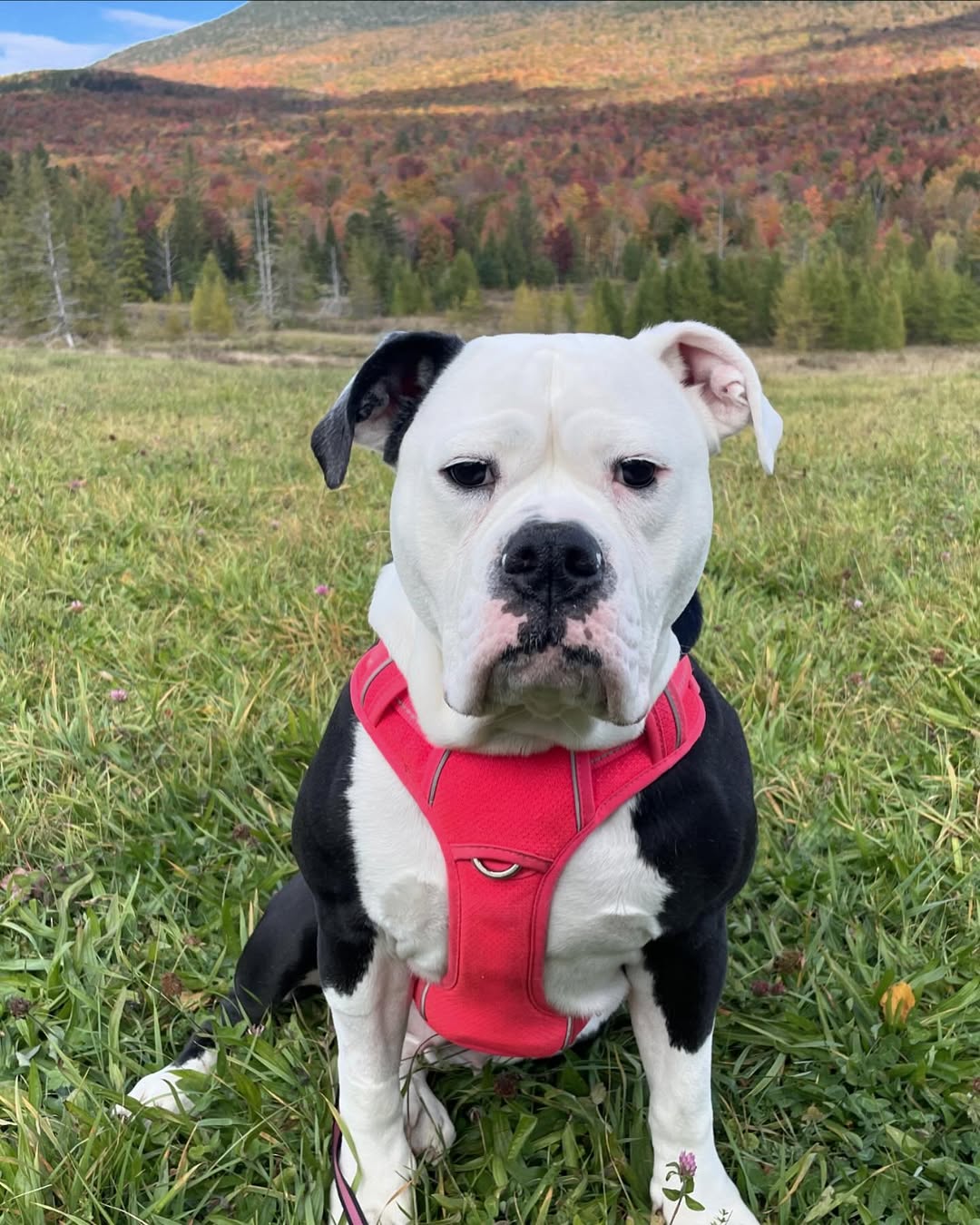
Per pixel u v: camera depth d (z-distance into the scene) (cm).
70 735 117
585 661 57
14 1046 82
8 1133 73
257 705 127
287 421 285
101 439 250
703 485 66
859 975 88
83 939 89
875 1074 78
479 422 61
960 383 334
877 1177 72
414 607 66
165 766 115
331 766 68
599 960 68
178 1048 84
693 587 67
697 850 65
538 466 61
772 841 105
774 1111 78
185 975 88
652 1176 72
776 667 134
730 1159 75
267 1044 79
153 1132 74
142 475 218
